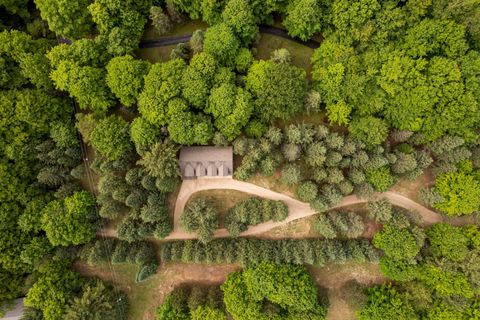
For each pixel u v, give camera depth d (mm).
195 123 45594
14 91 46812
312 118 50844
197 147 50281
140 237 49375
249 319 49562
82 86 44938
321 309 51125
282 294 48844
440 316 49562
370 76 45031
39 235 50188
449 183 49000
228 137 47375
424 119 45625
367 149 48375
